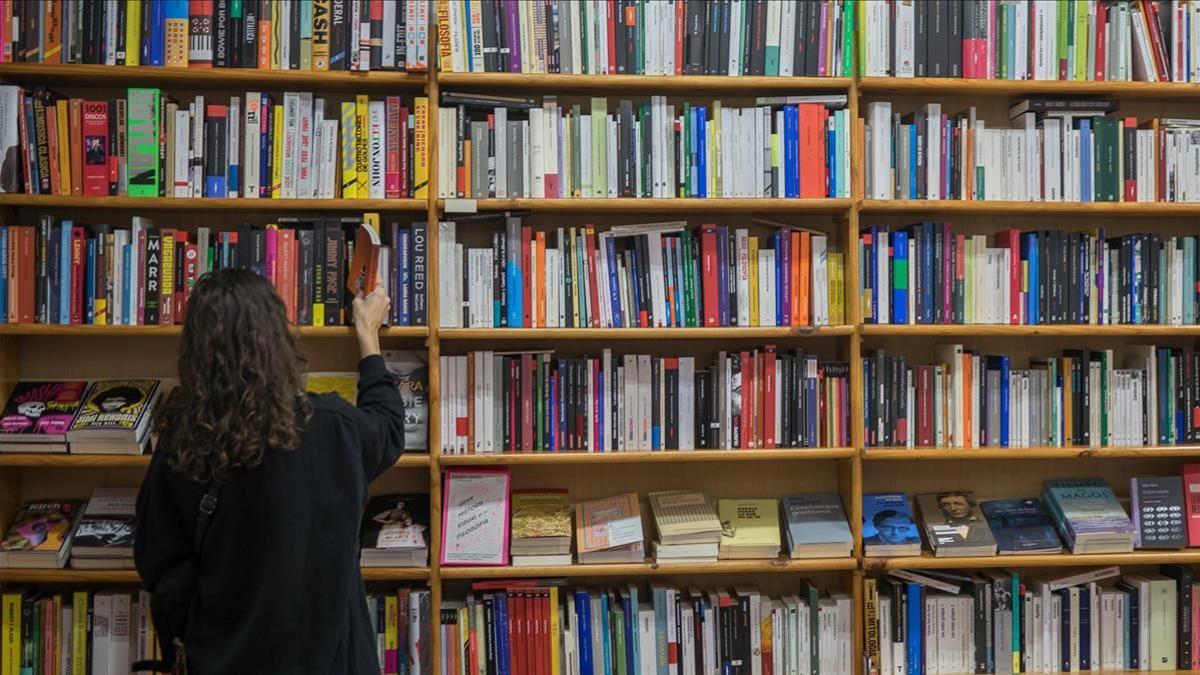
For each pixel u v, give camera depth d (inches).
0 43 91.7
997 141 100.5
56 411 93.7
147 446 94.0
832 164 99.0
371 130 95.6
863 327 97.3
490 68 96.3
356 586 66.5
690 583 105.3
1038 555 99.2
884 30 98.8
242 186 94.3
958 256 100.0
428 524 97.2
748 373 98.9
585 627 96.6
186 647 61.7
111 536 92.7
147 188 92.7
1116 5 101.7
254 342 60.8
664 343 106.6
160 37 93.3
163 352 101.7
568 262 97.3
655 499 102.0
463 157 95.9
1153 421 101.5
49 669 92.6
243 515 59.8
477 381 96.3
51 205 93.7
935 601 99.7
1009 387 100.8
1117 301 101.3
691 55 98.0
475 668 95.0
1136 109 108.8
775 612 99.0
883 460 107.2
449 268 95.7
